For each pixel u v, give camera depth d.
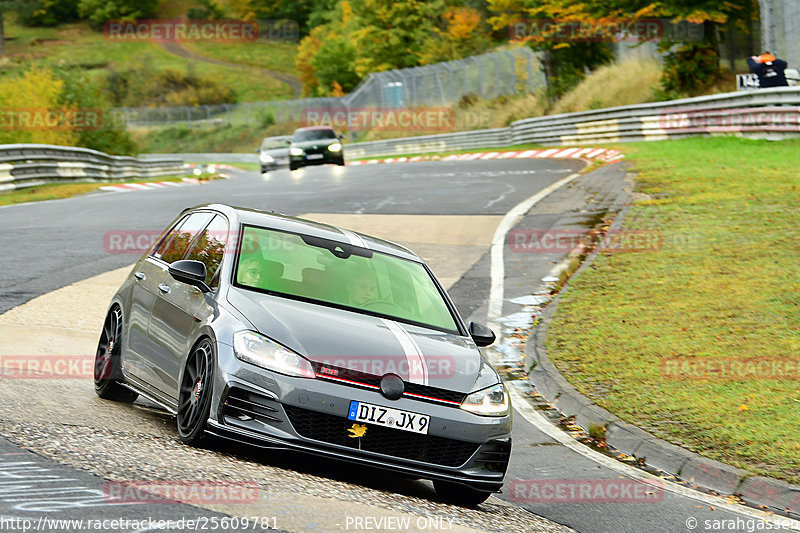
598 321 44.97
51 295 44.91
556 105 192.00
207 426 21.41
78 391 28.36
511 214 73.44
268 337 21.59
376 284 25.78
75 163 123.00
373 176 109.12
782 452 29.28
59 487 17.09
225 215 26.66
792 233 58.50
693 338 41.25
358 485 21.86
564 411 35.03
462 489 23.19
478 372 23.42
